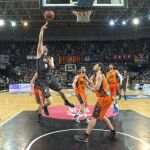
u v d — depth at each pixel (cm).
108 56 3100
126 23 3017
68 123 813
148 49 2986
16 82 2748
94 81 672
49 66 771
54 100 1498
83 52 3134
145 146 570
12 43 3128
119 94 1005
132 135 661
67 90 2377
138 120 846
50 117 913
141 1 2203
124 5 891
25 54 3081
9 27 3075
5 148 562
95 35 3180
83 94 834
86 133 604
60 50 3144
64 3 880
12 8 2286
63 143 595
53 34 3170
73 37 3181
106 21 2911
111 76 952
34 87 871
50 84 775
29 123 814
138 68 2997
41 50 749
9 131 713
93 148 555
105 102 600
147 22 2927
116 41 3155
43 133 689
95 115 602
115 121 831
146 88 2220
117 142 601
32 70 2941
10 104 1338
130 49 3075
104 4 889
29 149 552
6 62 2983
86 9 895
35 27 3122
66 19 2825
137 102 1366
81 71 834
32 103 1373
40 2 878
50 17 677
